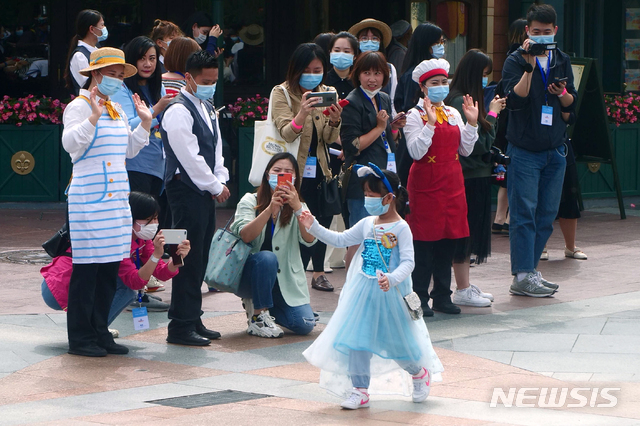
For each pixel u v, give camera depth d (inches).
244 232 340.5
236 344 339.9
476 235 409.4
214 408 257.0
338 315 265.9
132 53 388.2
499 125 511.5
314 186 398.0
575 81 599.5
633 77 806.5
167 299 415.5
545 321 371.6
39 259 496.1
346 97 405.4
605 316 378.0
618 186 650.8
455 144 380.5
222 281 342.6
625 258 514.6
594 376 290.8
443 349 329.1
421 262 384.5
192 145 326.0
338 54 431.2
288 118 377.4
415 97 397.7
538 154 425.7
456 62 740.7
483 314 388.8
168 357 319.6
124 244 312.8
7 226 601.6
